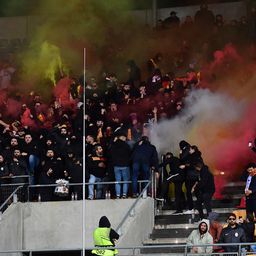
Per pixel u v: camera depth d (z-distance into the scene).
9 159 94.38
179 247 80.81
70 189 94.31
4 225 89.81
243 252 74.94
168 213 91.88
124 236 85.06
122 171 91.81
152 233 88.94
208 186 86.75
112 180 92.94
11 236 90.88
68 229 92.69
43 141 96.31
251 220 81.56
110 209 91.50
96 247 75.44
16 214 91.81
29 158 95.19
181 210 90.38
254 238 79.94
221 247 80.00
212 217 84.06
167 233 88.31
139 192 92.38
